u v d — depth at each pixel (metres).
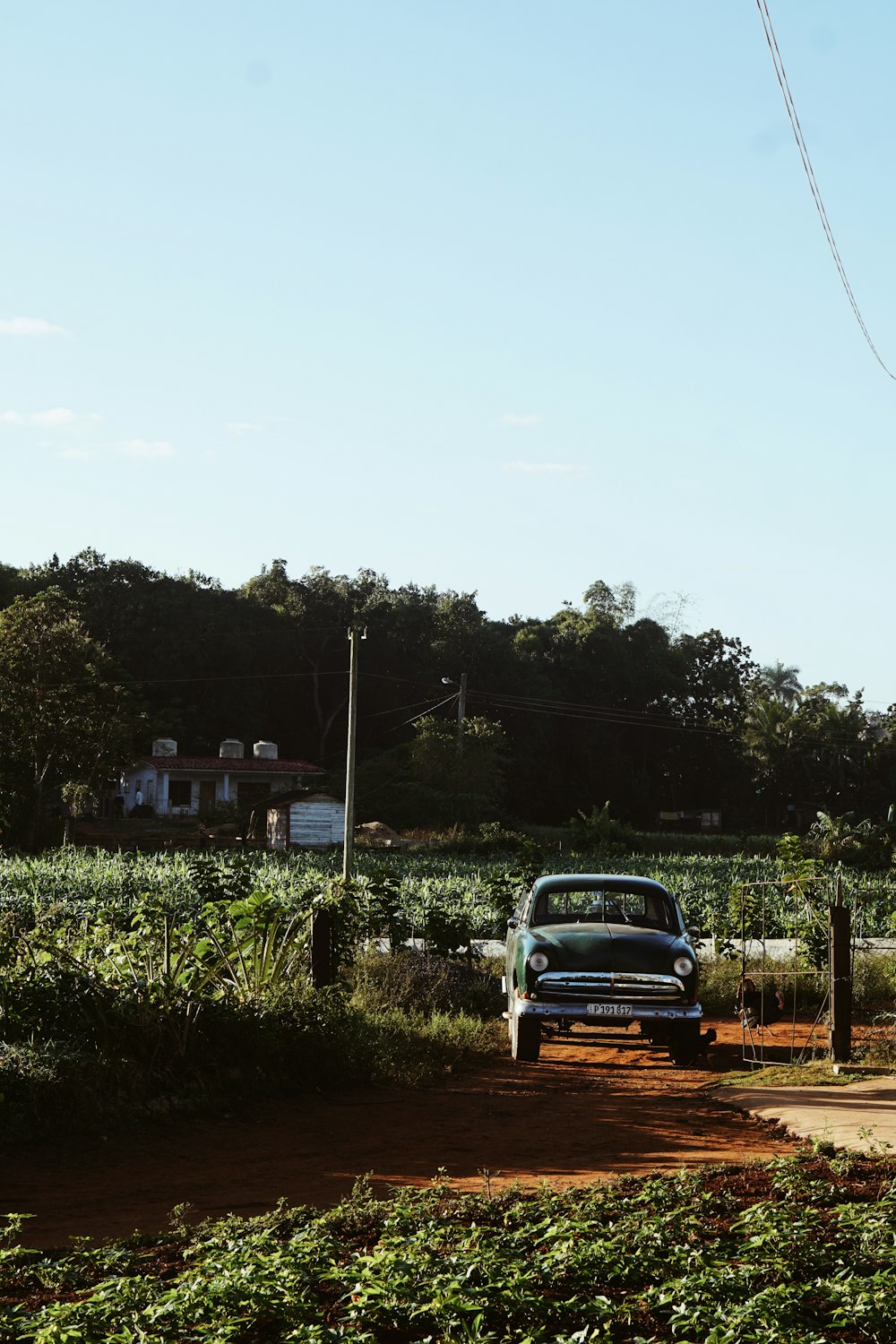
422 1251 5.76
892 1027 15.73
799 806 99.81
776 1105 10.80
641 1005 13.42
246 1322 5.07
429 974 18.34
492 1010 18.05
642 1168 8.56
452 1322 4.89
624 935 14.12
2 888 28.28
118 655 80.38
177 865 34.78
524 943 14.11
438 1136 10.04
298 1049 12.29
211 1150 9.50
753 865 47.78
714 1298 5.15
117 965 12.17
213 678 82.25
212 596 86.25
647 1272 5.66
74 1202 7.82
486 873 43.50
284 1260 5.53
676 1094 12.17
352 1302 5.27
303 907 16.72
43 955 11.70
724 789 101.06
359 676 88.25
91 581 85.12
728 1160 8.76
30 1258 6.29
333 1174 8.65
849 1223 5.99
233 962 13.97
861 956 21.20
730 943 21.98
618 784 95.38
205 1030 11.73
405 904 27.16
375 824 62.59
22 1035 10.73
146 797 69.81
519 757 88.50
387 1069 12.89
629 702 99.50
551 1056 14.97
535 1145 9.62
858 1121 9.80
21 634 55.72
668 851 68.75
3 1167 8.71
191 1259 6.17
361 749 85.56
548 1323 5.18
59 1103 9.83
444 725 73.62
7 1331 4.94
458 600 95.06
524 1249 5.90
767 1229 5.95
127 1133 9.86
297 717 89.06
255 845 59.72
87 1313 4.96
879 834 58.62
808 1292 5.28
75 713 55.31
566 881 15.20
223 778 70.25
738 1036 16.23
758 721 98.69
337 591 93.12
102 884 28.67
